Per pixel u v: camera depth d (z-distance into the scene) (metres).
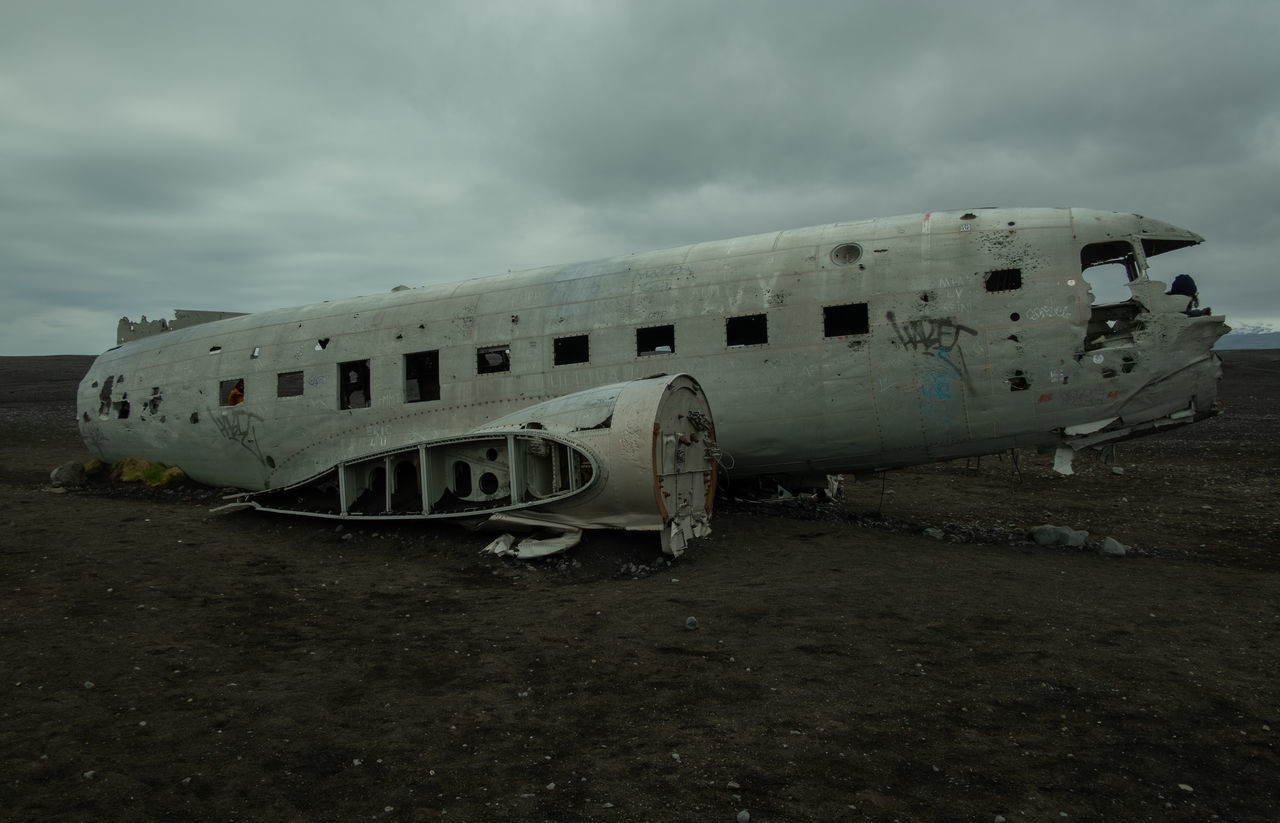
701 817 3.81
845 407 10.54
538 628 7.06
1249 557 10.35
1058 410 9.87
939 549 10.34
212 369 14.47
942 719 4.96
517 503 9.92
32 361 71.31
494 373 12.24
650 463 9.02
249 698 5.41
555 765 4.39
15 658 6.07
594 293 12.00
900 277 10.42
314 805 3.96
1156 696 5.32
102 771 4.29
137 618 7.25
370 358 13.04
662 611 7.50
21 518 12.06
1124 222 9.95
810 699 5.29
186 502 14.20
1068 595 7.98
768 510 12.91
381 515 11.00
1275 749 4.57
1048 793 4.05
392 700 5.39
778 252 11.23
